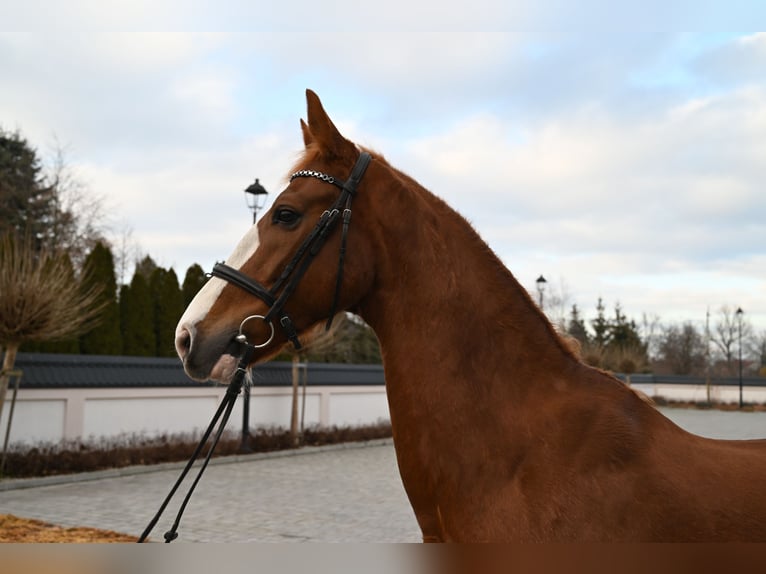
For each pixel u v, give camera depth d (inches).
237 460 500.7
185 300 647.1
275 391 621.9
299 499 338.6
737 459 72.5
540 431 73.3
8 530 237.3
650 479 68.8
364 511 307.1
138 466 428.8
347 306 84.0
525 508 69.8
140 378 490.0
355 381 724.7
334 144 85.1
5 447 370.0
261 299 80.9
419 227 83.3
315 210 83.6
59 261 445.1
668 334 2295.8
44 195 1169.4
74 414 441.7
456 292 80.8
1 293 354.9
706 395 1456.7
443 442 76.4
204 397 545.3
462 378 78.0
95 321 498.0
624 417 73.1
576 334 1686.8
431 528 78.3
